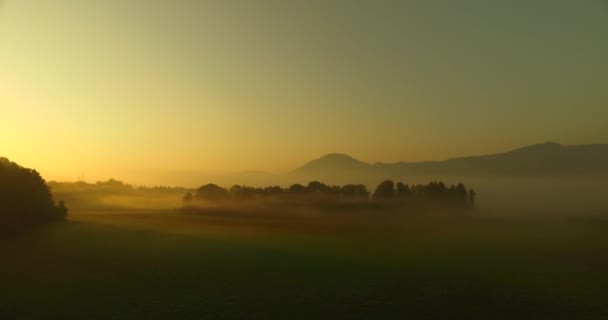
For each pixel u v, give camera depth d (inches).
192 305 1370.6
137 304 1364.4
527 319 1282.0
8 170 2822.3
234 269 1891.0
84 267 1845.5
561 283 1701.5
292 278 1748.3
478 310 1360.7
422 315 1314.0
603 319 1274.6
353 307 1384.1
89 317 1236.5
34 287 1521.9
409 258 2246.6
